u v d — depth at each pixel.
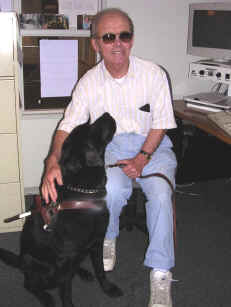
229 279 2.13
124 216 2.47
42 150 3.05
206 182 3.32
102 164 1.72
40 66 2.89
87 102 2.11
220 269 2.21
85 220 1.67
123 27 1.90
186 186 3.23
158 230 1.85
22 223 2.56
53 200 1.70
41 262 1.78
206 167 3.04
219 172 3.13
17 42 2.22
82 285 2.06
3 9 2.70
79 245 1.68
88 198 1.69
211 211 2.85
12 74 2.20
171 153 2.15
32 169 3.08
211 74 2.71
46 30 2.82
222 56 2.69
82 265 2.24
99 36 1.95
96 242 1.82
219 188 3.21
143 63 2.07
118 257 2.31
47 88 2.97
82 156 1.64
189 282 2.10
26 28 2.78
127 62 2.02
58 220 1.68
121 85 2.05
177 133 2.77
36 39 2.83
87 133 1.68
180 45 3.09
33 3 2.74
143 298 1.97
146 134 2.17
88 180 1.67
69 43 2.90
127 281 2.10
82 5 2.83
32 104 2.98
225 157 3.10
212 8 2.63
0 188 2.43
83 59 2.98
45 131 3.02
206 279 2.12
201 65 2.75
